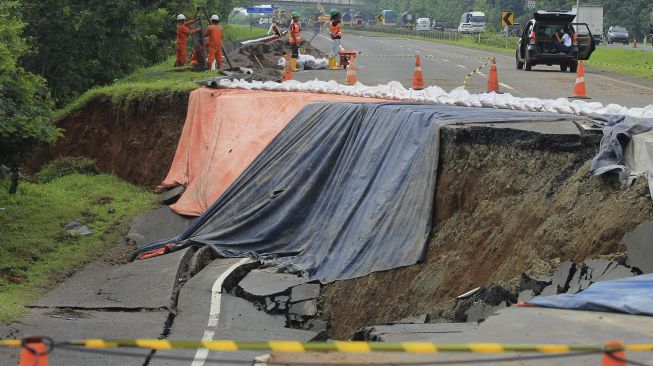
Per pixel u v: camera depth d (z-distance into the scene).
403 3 179.12
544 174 15.91
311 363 8.48
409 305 16.61
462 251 16.53
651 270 12.22
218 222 22.83
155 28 42.84
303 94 26.25
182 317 16.42
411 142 19.56
